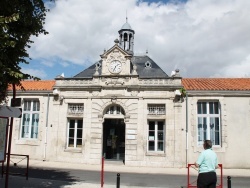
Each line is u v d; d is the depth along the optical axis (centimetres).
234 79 2292
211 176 756
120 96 2056
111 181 1316
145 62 2481
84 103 2108
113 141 2158
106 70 2117
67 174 1502
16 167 1702
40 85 2353
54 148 2094
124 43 2578
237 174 1666
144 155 1964
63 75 2184
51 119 2142
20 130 2202
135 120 2017
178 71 2031
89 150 2042
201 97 1997
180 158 1927
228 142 1934
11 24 887
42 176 1392
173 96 2003
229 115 1966
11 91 2173
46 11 984
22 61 931
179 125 1969
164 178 1453
